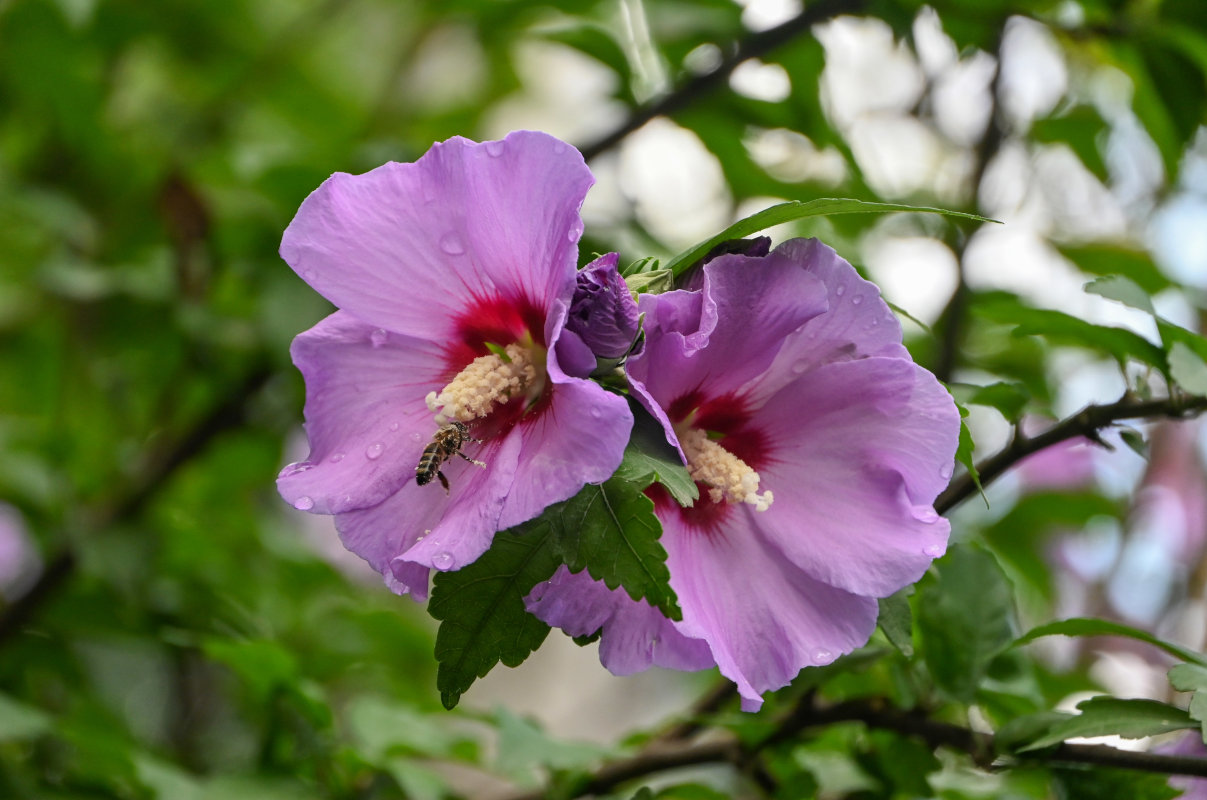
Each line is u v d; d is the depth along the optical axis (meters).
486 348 0.60
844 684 0.69
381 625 0.93
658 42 0.79
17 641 0.80
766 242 0.59
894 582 0.59
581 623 0.58
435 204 0.59
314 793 0.69
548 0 0.84
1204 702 0.60
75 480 0.88
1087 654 0.91
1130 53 0.77
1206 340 0.64
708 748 0.68
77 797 0.72
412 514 0.59
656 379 0.58
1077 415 0.65
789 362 0.59
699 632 0.57
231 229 0.87
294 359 0.60
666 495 0.60
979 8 0.77
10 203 0.92
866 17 0.78
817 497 0.60
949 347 0.75
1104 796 0.64
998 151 0.79
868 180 0.80
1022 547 0.93
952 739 0.65
